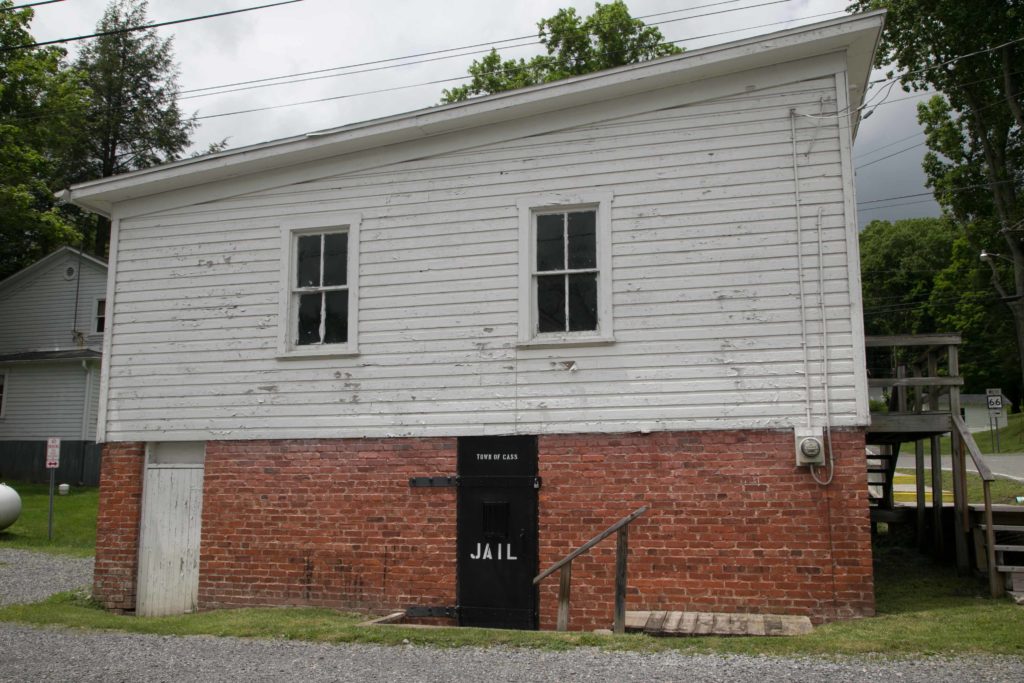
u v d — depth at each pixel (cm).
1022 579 891
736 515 889
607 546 923
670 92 965
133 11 4381
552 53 2811
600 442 937
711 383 912
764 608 869
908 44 2562
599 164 979
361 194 1062
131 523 1088
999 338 5275
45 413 2970
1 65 2972
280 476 1042
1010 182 2869
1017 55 2558
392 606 981
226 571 1048
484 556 960
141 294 1131
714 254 930
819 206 909
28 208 3056
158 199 1141
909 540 1280
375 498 1005
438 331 1007
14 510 1847
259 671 667
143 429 1100
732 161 939
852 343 881
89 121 4166
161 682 638
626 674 630
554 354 964
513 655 705
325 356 1042
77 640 812
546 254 994
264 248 1091
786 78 934
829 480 871
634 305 945
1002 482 2158
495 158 1017
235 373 1077
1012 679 596
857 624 801
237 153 1081
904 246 6188
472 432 977
